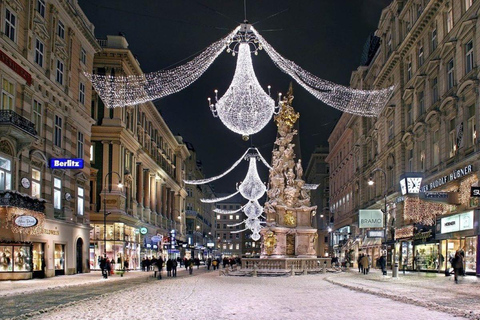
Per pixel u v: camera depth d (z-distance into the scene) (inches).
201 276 1749.5
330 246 4003.4
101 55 2287.2
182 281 1365.7
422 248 1743.4
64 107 1643.7
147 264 2306.8
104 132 2271.2
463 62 1408.7
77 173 1748.3
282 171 1868.8
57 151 1576.0
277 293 877.8
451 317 535.2
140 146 2672.2
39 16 1461.6
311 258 1761.8
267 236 1795.0
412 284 1042.7
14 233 1306.6
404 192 1601.9
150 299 775.7
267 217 1841.8
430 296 748.0
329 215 4411.9
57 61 1611.7
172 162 4062.5
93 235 2231.8
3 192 1189.7
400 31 2107.5
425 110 1745.8
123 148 2364.7
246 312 586.2
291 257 1781.5
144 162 2910.9
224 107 788.0
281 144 1891.0
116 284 1219.2
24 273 1316.4
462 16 1424.7
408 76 2017.7
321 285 1106.7
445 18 1581.0
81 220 1802.4
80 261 1803.6
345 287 1021.8
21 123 1279.5
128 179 2412.6
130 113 2544.3
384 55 2352.4
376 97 2265.0
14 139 1288.1
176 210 4084.6
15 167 1299.2
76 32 1766.7
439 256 1567.4
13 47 1302.9
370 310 603.2
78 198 1784.0
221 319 523.8
